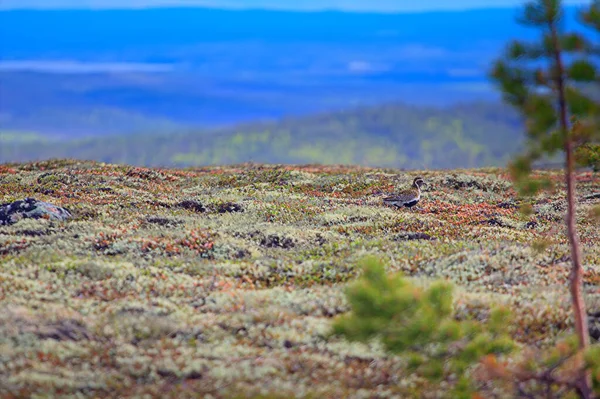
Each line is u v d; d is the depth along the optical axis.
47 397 16.70
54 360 18.48
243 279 26.28
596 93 16.97
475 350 15.78
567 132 17.41
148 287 24.34
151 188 45.16
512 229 35.44
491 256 28.11
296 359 19.09
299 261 28.69
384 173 52.59
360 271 26.23
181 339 20.23
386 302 14.97
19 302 21.64
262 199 41.81
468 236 32.78
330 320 21.48
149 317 21.23
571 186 18.17
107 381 17.70
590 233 35.09
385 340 15.36
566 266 27.19
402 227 34.59
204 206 38.50
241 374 18.17
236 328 21.00
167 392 17.39
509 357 18.67
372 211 38.16
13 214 32.50
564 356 16.06
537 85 17.34
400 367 18.77
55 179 44.62
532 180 18.38
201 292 24.23
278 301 23.12
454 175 50.28
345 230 34.12
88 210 35.19
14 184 43.25
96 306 22.14
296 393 17.31
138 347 19.58
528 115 17.39
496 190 48.12
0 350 18.53
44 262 26.38
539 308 22.14
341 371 18.70
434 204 41.97
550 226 36.75
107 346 19.47
